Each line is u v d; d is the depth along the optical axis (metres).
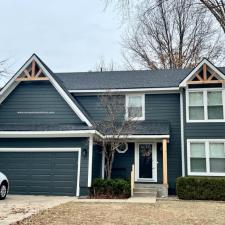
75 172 15.84
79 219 8.68
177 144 18.70
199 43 32.56
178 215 9.66
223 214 9.95
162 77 20.98
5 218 8.61
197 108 17.98
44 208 10.63
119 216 9.27
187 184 15.32
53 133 15.98
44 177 16.12
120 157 19.00
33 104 18.00
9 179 16.36
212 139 17.39
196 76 18.00
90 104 20.17
